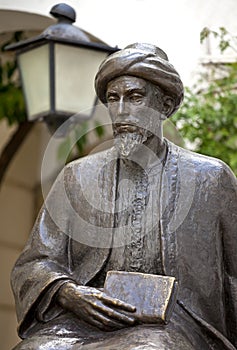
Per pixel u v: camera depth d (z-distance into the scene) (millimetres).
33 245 3859
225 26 6824
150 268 3709
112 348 3398
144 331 3451
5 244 9156
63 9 6059
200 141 6570
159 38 6855
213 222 3762
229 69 6727
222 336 3637
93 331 3564
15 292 3801
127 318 3502
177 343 3420
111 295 3555
